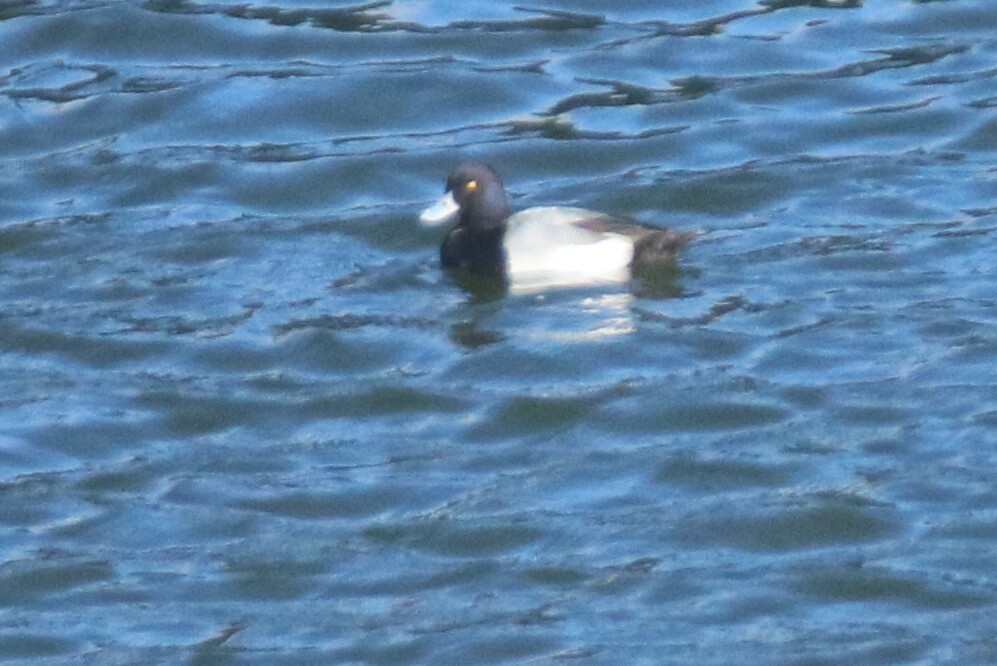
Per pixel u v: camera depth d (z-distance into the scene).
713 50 22.67
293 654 12.93
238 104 21.70
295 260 18.70
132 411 16.11
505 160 20.66
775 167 20.25
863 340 16.67
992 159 20.30
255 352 16.95
